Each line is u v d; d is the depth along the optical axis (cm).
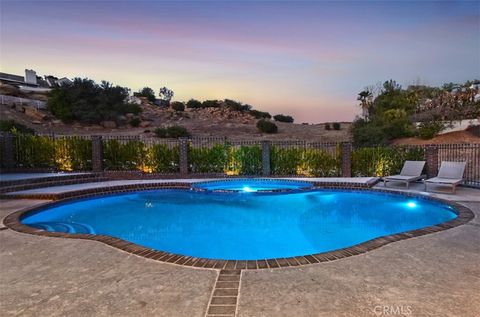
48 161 1432
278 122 5184
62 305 271
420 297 280
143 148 1498
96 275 339
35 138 1420
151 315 252
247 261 377
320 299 278
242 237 659
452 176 1007
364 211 870
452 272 340
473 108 2248
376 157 1373
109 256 402
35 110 3428
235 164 1509
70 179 1220
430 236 483
